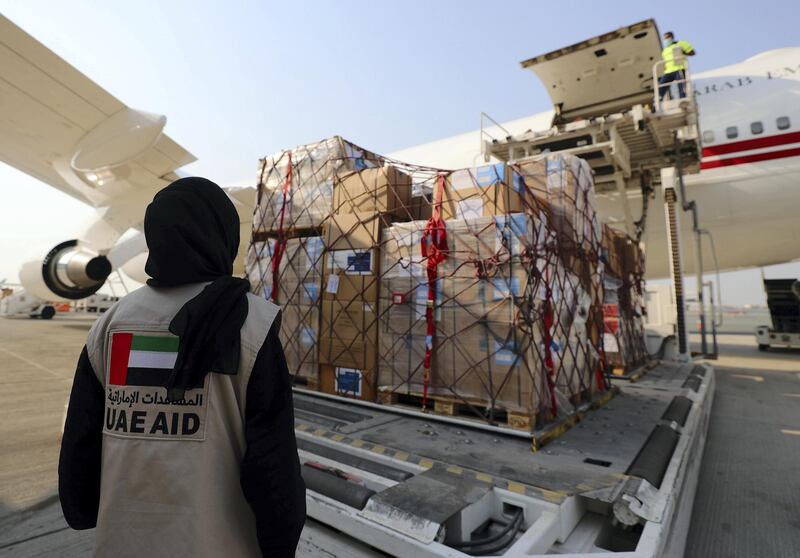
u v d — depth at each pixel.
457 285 2.58
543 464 1.92
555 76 7.69
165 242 0.85
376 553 1.50
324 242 3.26
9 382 5.78
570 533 1.57
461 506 1.47
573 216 2.90
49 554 1.93
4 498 2.46
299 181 3.61
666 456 2.03
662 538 1.40
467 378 2.51
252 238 3.94
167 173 8.12
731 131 7.32
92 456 0.86
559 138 6.46
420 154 10.73
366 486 1.84
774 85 7.24
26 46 5.37
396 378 2.80
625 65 7.30
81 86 6.03
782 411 4.96
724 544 2.16
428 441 2.24
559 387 2.68
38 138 7.48
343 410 2.83
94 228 9.39
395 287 2.86
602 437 2.37
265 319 0.87
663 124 5.94
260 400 0.81
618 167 6.73
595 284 3.39
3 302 22.47
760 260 10.05
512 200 2.62
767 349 11.79
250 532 0.83
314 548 1.62
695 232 6.17
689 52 6.16
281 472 0.78
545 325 2.50
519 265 2.38
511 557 1.24
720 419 4.61
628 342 4.80
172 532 0.73
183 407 0.78
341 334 3.07
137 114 6.49
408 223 2.86
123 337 0.84
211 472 0.77
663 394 3.67
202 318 0.80
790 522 2.38
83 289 11.16
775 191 7.04
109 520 0.76
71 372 6.60
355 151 3.62
